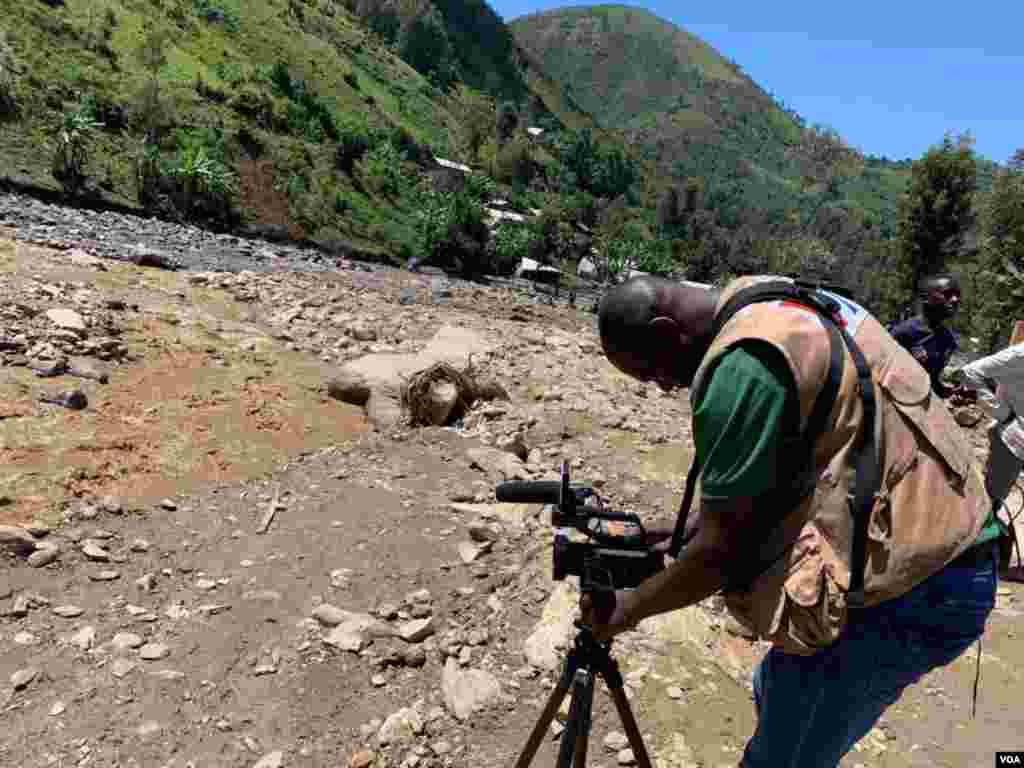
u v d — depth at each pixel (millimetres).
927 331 6465
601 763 3480
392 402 7969
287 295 12484
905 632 2160
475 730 3627
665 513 6270
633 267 96875
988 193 44219
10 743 3383
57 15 70875
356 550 5035
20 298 8906
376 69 129875
